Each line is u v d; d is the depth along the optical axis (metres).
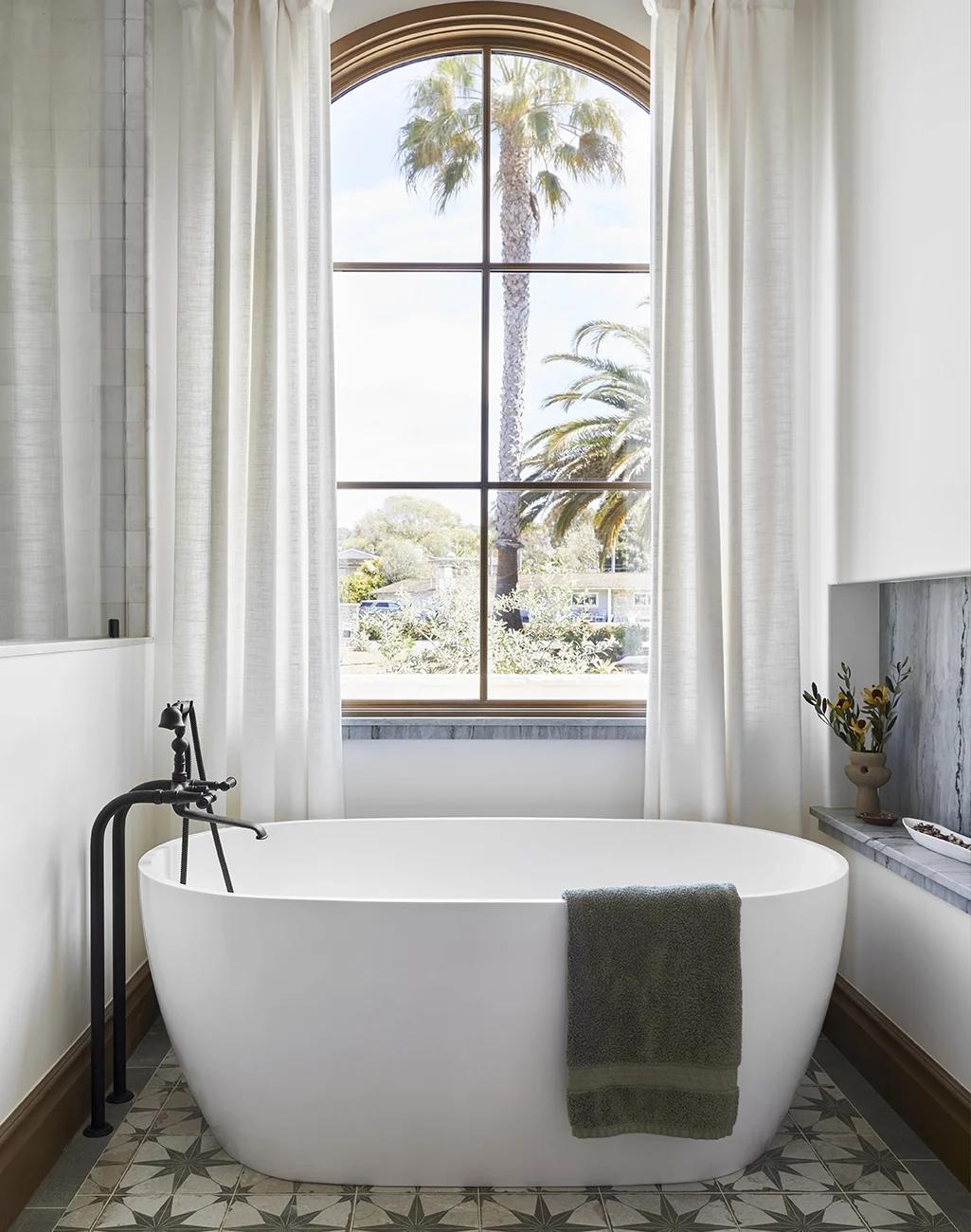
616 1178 1.89
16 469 2.42
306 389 2.63
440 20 2.77
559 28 2.78
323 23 2.61
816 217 2.72
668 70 2.64
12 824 1.82
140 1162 1.96
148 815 2.61
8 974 1.80
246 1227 1.75
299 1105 1.86
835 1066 2.39
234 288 2.62
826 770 2.65
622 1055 1.80
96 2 2.58
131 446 2.64
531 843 2.56
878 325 2.34
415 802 2.75
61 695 2.04
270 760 2.56
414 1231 1.74
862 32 2.42
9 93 2.45
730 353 2.60
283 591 2.64
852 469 2.50
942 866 2.03
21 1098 1.86
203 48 2.63
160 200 2.70
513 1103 1.84
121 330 2.64
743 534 2.66
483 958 1.80
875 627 2.66
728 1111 1.79
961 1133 1.89
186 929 1.89
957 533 1.98
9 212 2.43
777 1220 1.78
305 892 2.52
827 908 1.94
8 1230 1.74
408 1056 1.83
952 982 1.98
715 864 2.50
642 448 2.88
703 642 2.57
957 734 2.22
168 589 2.70
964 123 1.94
